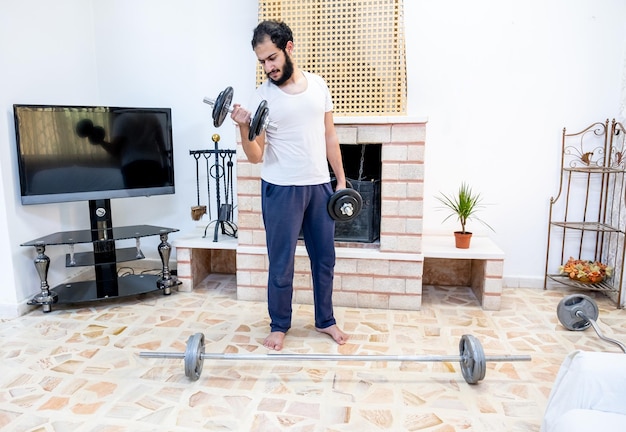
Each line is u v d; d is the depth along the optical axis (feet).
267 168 7.00
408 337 7.84
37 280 9.34
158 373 6.66
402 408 5.82
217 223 9.91
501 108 9.80
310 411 5.76
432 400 6.00
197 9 10.51
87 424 5.49
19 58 8.71
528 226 10.14
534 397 6.06
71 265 9.11
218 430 5.39
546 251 10.15
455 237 9.32
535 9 9.39
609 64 9.31
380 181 9.58
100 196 9.36
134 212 11.48
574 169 9.25
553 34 9.41
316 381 6.45
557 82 9.54
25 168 8.50
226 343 7.59
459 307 9.22
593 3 9.19
